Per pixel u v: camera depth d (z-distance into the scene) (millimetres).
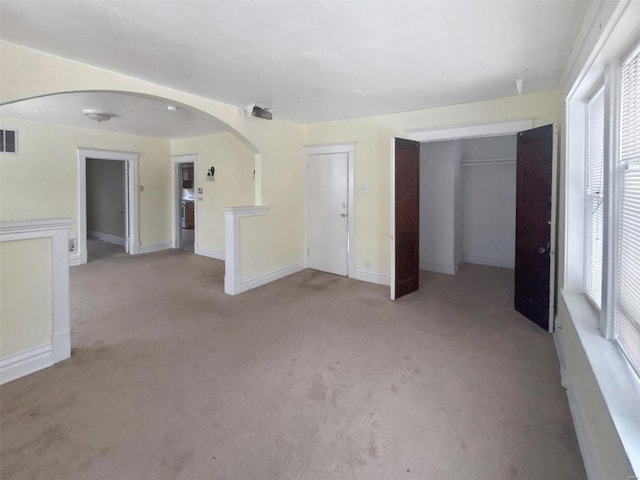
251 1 1786
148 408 2021
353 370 2471
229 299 4062
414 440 1778
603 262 1835
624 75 1663
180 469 1585
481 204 6039
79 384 2262
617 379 1444
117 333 3068
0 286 2254
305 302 3969
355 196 4891
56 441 1744
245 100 3779
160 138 6980
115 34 2168
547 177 3088
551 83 3129
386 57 2533
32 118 5070
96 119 4613
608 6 1427
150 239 7023
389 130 4473
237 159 6016
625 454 1089
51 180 5488
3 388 2199
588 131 2498
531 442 1760
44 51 2432
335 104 3945
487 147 5832
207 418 1939
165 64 2682
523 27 2057
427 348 2818
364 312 3650
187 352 2729
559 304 2852
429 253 5672
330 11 1885
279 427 1873
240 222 4328
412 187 4250
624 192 1656
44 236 2453
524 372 2439
